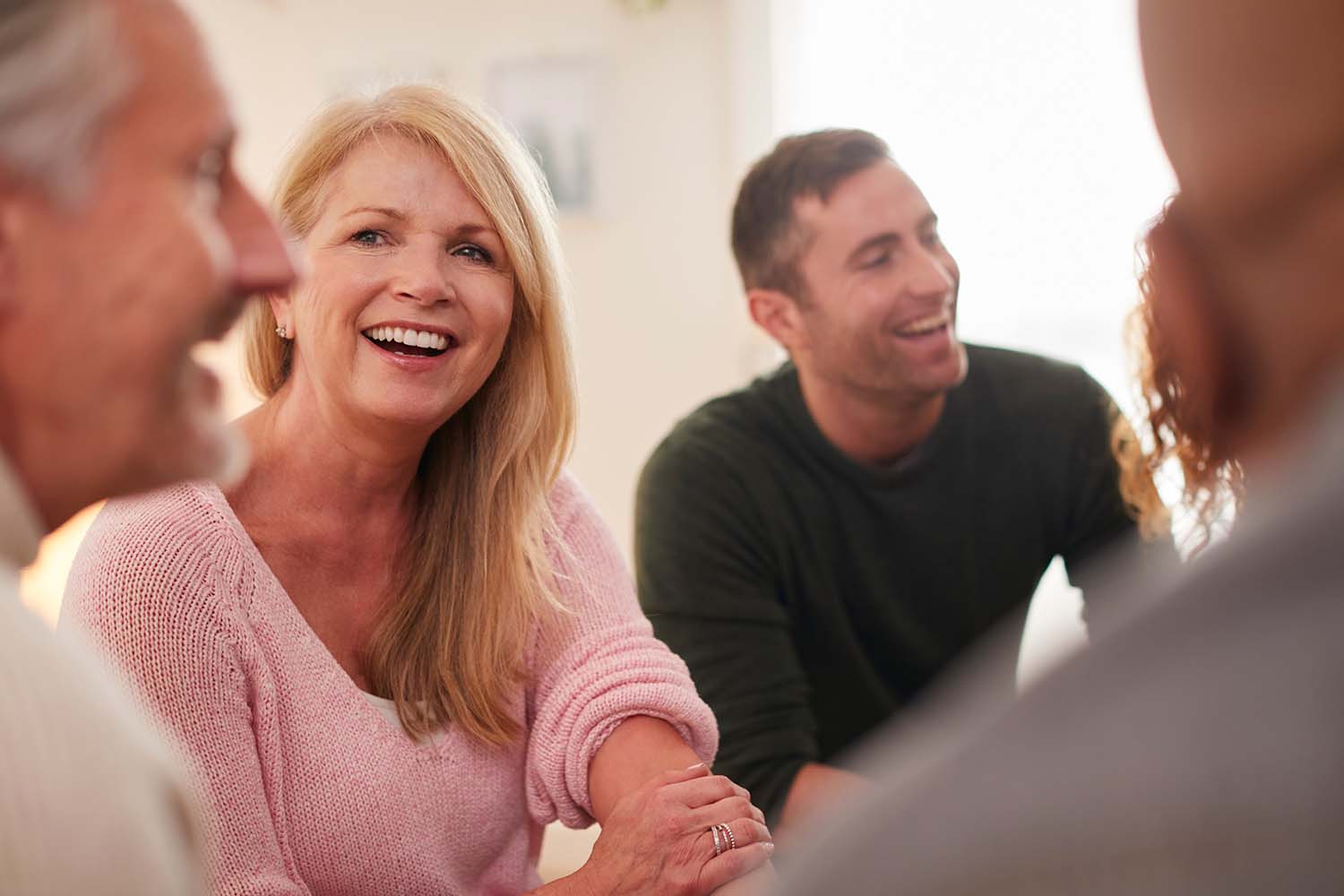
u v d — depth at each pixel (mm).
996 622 2053
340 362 1410
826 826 397
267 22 4148
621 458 4004
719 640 1916
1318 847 301
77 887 519
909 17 3598
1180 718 324
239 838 1300
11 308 608
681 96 3883
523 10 3982
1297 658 318
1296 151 366
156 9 632
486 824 1487
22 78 584
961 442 2025
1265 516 345
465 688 1481
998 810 336
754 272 2045
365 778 1394
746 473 1982
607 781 1463
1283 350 389
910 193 1945
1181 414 757
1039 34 3480
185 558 1311
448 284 1406
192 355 671
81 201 603
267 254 720
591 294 3979
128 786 548
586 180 3949
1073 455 2061
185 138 632
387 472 1465
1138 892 312
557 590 1560
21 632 552
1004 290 3520
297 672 1380
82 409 636
